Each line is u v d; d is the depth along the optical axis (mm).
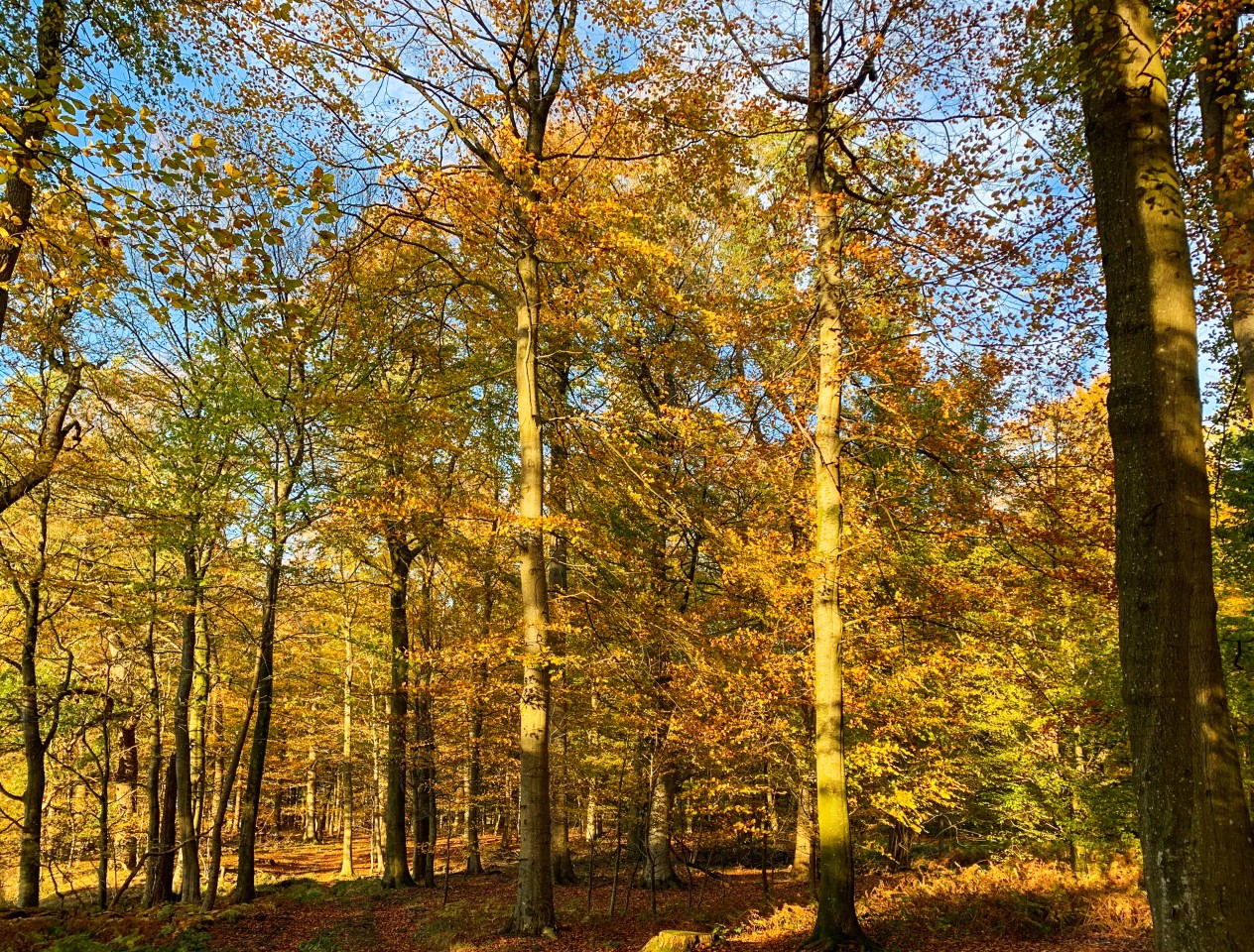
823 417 9297
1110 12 4531
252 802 14070
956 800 13125
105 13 8180
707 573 15977
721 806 12711
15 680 15070
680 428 10984
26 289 7461
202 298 7191
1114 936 8156
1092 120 4531
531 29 10953
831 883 8102
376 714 18484
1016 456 9539
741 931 9883
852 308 9391
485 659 11984
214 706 18797
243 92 9625
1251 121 6082
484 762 15969
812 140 9602
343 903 14242
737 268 14039
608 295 10875
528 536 10617
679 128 10336
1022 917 8711
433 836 17047
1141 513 3982
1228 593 11547
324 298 11391
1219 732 3664
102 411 13508
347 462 14984
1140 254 4203
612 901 11883
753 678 10930
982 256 8414
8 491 11078
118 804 19141
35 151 5191
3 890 17875
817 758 8562
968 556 11430
